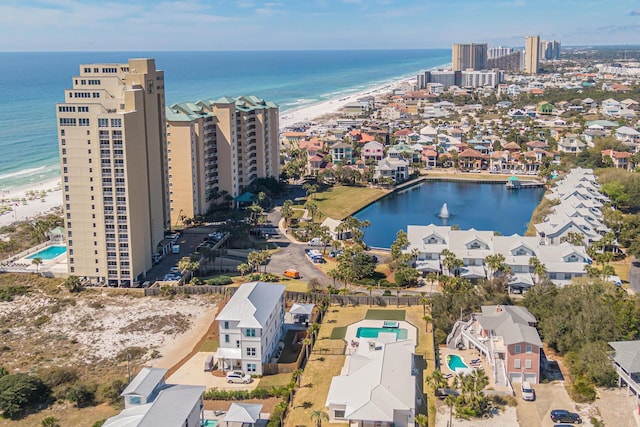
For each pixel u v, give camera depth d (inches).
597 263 7150.6
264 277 7017.7
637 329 5162.4
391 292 6673.2
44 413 4471.0
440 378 4451.3
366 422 4020.7
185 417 3752.5
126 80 7293.3
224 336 5032.0
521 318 5049.2
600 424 4153.5
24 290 6786.4
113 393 4626.0
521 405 4434.1
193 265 7126.0
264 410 4421.8
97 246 6855.3
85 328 5930.1
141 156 7057.1
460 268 7012.8
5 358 5359.3
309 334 5497.1
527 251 6939.0
